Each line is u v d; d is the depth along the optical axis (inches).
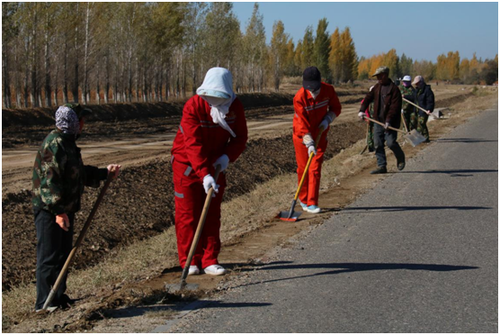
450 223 293.6
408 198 358.3
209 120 206.5
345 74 3858.3
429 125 862.5
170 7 1487.5
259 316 175.5
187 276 218.4
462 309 179.3
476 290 196.4
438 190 381.4
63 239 188.2
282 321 171.2
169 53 1542.8
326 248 253.1
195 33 1707.7
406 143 628.7
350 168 479.5
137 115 1134.4
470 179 419.5
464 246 251.3
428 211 321.4
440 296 191.0
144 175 477.1
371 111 568.1
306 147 320.5
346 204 345.1
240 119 213.2
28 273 320.5
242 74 2190.0
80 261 333.1
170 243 299.3
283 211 324.2
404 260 232.5
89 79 1373.0
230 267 229.8
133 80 1434.5
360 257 238.1
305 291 198.1
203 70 1749.5
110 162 550.6
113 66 1393.9
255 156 595.2
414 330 163.9
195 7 1707.7
